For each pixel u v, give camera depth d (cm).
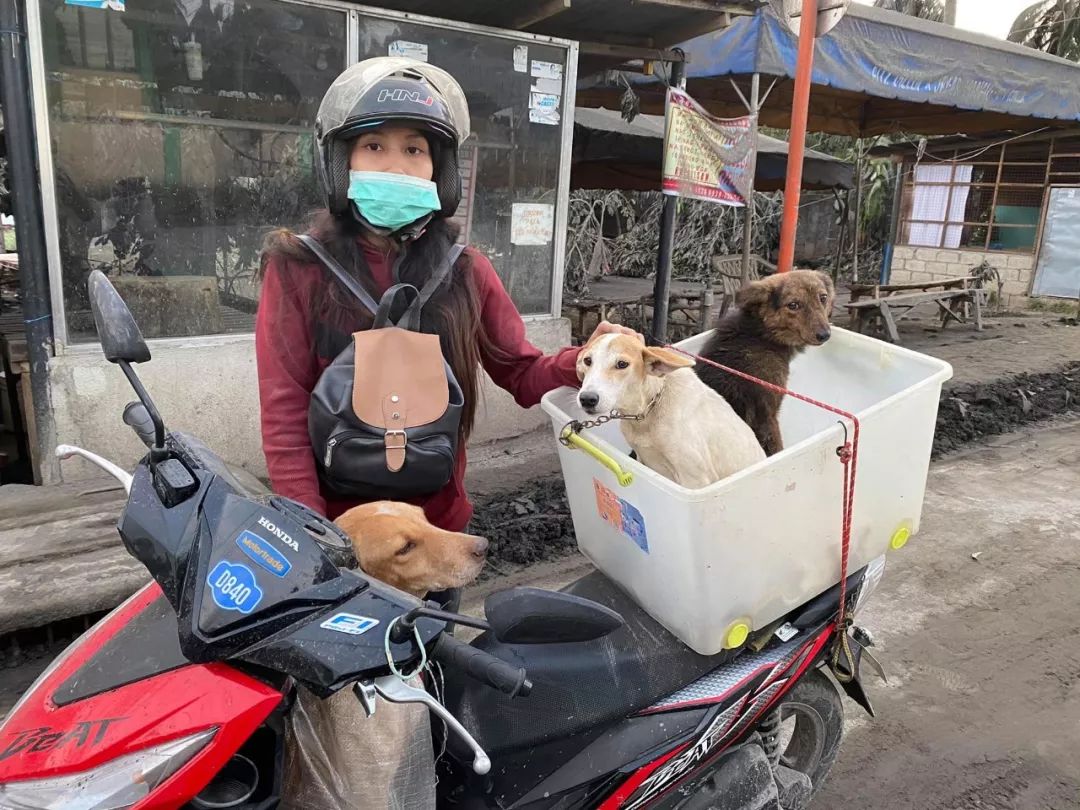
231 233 477
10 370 490
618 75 832
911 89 823
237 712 119
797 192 495
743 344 315
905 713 314
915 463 221
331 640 120
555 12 504
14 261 889
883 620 382
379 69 186
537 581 403
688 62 671
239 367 474
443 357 192
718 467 261
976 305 1184
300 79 479
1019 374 856
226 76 457
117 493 405
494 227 571
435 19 506
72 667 143
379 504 176
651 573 201
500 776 183
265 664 120
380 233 193
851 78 761
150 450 138
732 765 206
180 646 124
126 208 441
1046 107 984
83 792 117
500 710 183
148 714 121
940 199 1585
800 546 201
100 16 416
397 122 183
